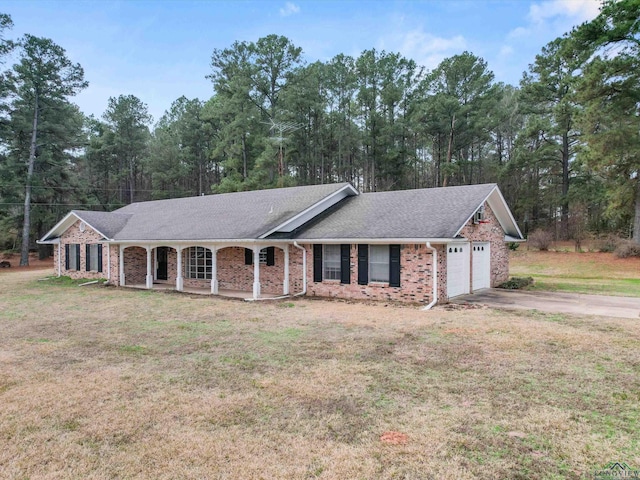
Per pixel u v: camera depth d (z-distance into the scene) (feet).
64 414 15.98
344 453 12.87
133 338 28.45
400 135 126.62
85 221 64.75
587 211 97.55
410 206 48.62
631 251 75.66
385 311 37.17
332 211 54.39
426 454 12.76
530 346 24.62
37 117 108.88
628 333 27.61
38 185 109.09
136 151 153.79
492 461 12.35
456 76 117.50
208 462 12.49
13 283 66.28
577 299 43.24
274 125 114.42
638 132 69.10
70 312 39.22
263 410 16.12
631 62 64.59
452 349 24.23
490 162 133.69
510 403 16.49
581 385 18.34
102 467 12.31
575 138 103.96
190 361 22.76
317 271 47.65
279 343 26.37
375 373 20.22
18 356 24.20
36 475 11.94
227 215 57.52
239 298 46.93
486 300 42.68
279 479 11.58
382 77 129.49
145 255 65.41
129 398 17.51
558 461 12.32
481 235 51.06
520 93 109.81
